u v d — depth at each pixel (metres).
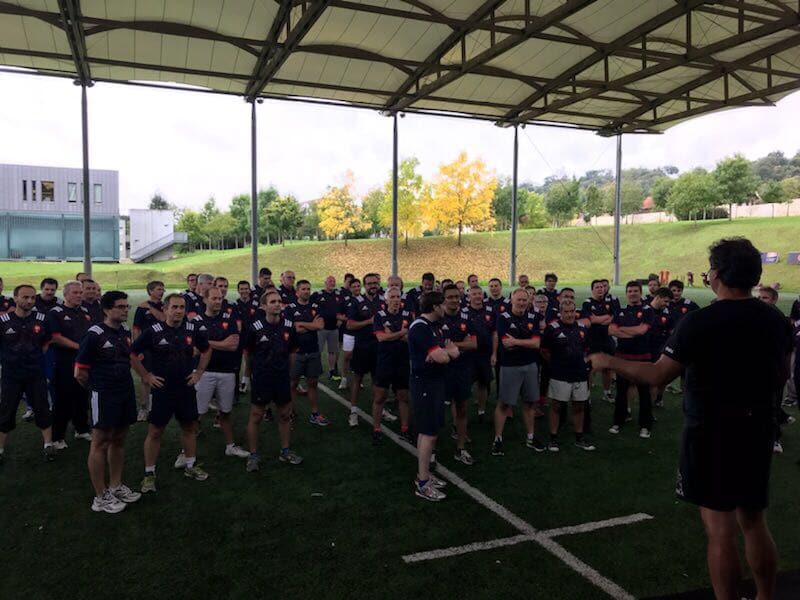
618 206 25.05
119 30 13.16
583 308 7.24
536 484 4.75
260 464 5.20
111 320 4.16
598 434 6.21
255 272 17.55
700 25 14.05
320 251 37.38
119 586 3.18
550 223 64.75
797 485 4.69
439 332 4.69
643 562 3.47
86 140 15.72
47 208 40.75
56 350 5.46
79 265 34.06
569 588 3.17
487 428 6.48
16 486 4.64
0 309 7.02
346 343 8.42
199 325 4.75
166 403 4.54
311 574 3.31
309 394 6.51
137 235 50.44
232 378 5.36
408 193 36.16
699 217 64.38
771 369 2.21
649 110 19.97
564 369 5.56
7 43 13.56
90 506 4.26
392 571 3.35
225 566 3.40
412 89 18.55
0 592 3.12
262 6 12.27
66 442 5.78
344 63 15.54
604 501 4.40
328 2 10.48
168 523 3.99
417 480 4.55
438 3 12.20
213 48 14.30
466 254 37.78
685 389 2.34
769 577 2.31
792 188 71.12
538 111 19.27
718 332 2.20
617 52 14.30
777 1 11.34
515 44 12.27
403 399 5.96
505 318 5.52
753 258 2.20
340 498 4.44
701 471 2.25
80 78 15.24
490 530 3.90
